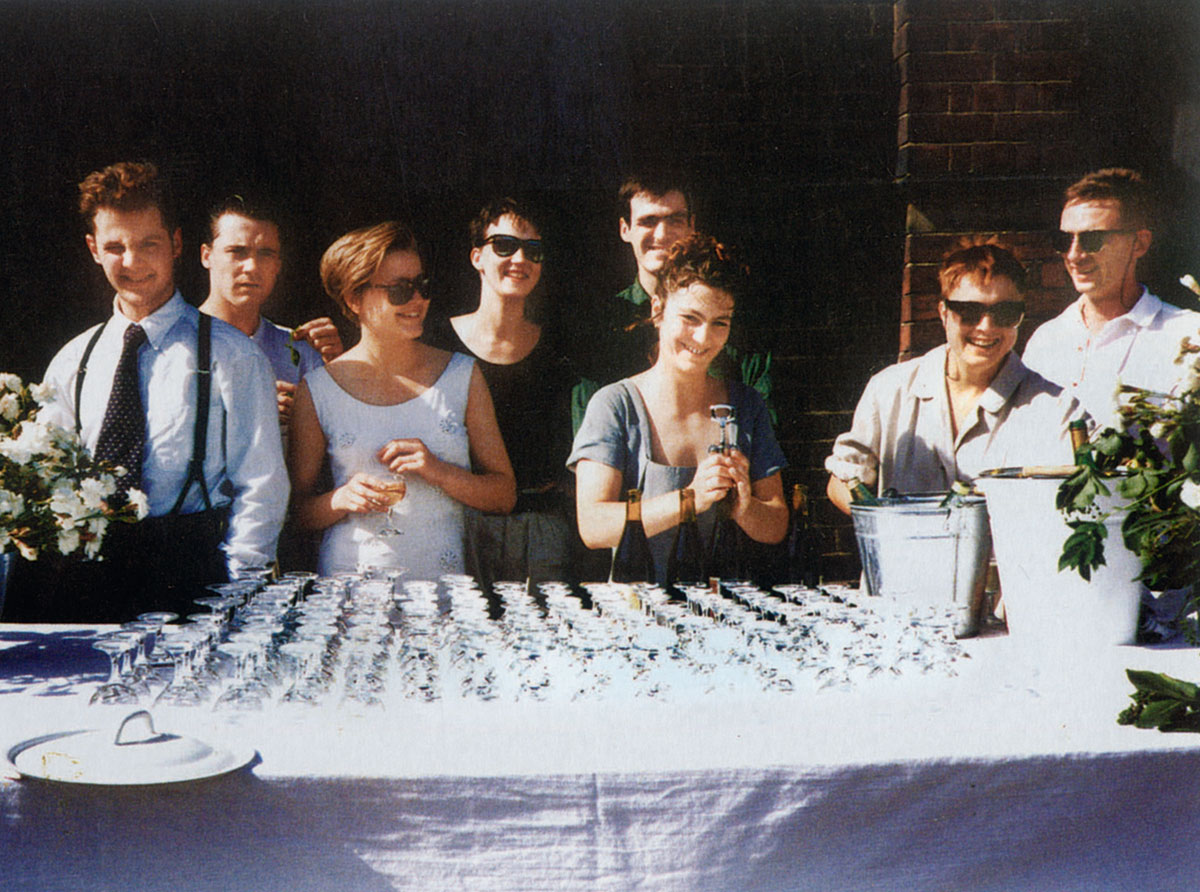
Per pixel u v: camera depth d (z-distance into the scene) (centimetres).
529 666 197
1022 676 202
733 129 368
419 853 156
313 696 184
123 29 354
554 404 363
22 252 345
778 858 159
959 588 234
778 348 368
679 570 362
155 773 147
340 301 356
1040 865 162
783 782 158
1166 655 217
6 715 182
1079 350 363
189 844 152
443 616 218
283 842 154
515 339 361
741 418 366
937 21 366
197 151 355
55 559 326
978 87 369
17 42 350
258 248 353
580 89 364
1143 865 164
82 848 150
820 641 207
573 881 157
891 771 160
